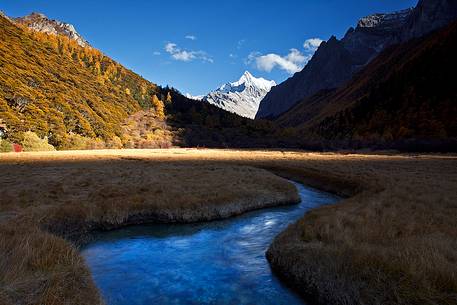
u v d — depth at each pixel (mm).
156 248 14578
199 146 138750
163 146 129125
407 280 8250
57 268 9000
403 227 13359
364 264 9422
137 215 18812
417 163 54094
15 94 104312
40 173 34062
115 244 15086
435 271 8234
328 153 97312
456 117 125562
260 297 10062
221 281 11172
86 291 8445
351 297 8781
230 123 191500
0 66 124875
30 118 94812
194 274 11719
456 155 80500
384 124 154500
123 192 22688
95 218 17453
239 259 13297
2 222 14156
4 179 29109
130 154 70250
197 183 28328
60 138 93812
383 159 64688
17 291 7301
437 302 7398
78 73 193500
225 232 17281
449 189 24156
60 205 18344
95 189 24516
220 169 42188
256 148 136375
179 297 9953
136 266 12391
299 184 38000
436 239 10898
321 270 10227
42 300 7121
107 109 157625
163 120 176750
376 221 14367
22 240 10227
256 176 34906
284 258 12102
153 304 9484
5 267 8203
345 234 12469
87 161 52031
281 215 21422
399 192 22531
